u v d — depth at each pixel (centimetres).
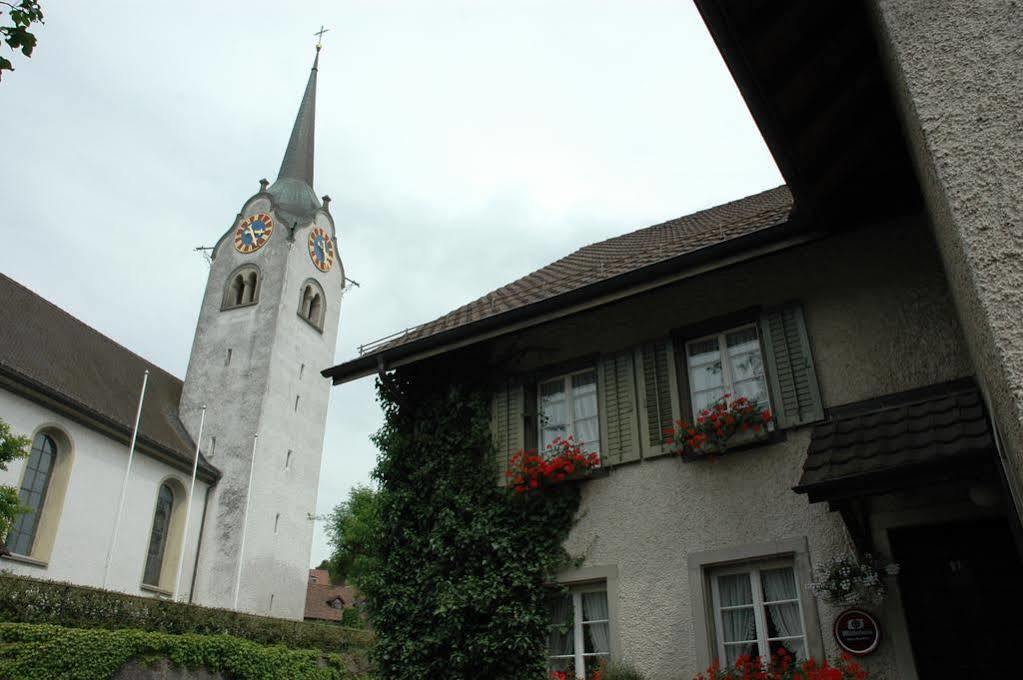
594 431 862
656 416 802
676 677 694
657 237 1084
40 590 1745
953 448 516
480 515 840
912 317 694
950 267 371
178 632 2119
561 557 797
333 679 2456
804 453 699
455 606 791
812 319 747
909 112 335
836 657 622
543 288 941
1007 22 281
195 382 3569
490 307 971
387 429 970
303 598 3409
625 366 848
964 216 261
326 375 990
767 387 747
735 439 731
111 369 3164
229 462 3306
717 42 498
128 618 1966
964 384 646
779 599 681
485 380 942
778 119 567
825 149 614
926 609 602
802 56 518
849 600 613
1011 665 562
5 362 2395
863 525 628
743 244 714
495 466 881
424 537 870
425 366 984
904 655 586
